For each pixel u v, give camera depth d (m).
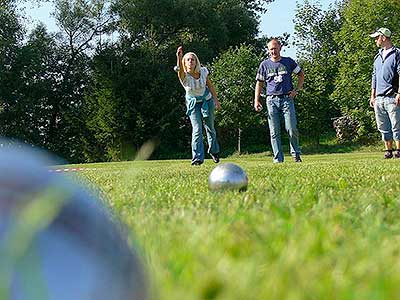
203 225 1.77
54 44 31.91
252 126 28.06
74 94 32.31
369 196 2.70
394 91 9.17
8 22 29.52
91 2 31.25
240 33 36.44
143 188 3.82
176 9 31.22
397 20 26.55
